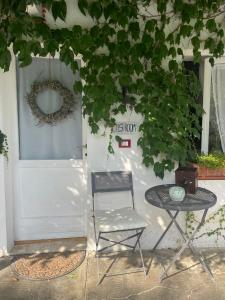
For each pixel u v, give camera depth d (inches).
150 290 99.7
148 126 116.1
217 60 123.4
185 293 98.3
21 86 125.9
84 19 110.0
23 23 93.2
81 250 124.9
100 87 112.1
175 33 113.4
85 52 109.1
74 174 130.6
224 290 99.7
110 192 123.9
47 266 113.1
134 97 118.3
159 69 114.9
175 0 105.6
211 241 127.4
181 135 118.1
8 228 122.0
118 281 104.2
